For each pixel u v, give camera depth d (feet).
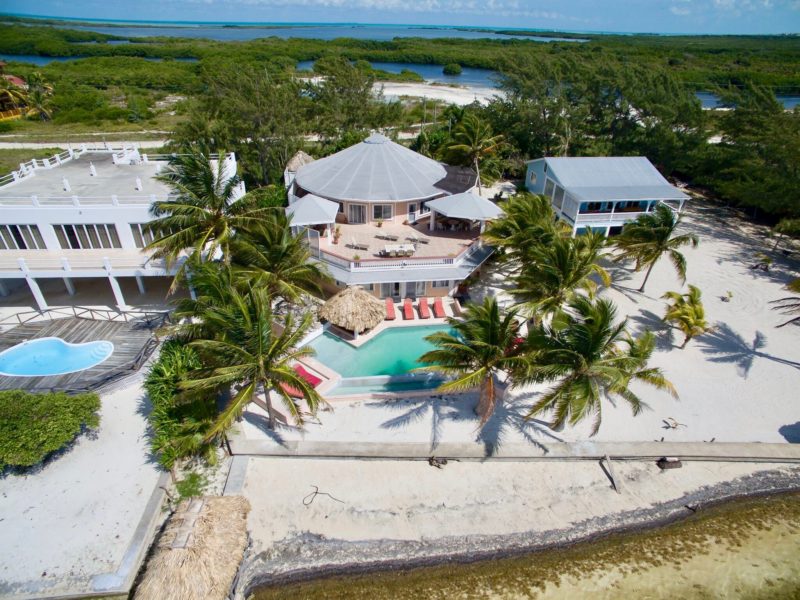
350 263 100.73
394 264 102.47
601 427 79.15
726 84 351.67
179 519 58.13
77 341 90.38
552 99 191.21
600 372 64.69
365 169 126.11
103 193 101.40
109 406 79.41
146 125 268.21
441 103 322.75
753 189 146.20
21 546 59.11
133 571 57.06
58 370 83.10
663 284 119.65
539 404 65.72
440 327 100.63
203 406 69.72
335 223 120.26
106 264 93.61
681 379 89.56
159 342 90.89
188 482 67.97
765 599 58.44
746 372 91.45
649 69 202.28
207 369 67.87
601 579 59.93
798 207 136.46
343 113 205.26
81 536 60.49
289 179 157.28
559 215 140.46
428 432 76.79
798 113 152.87
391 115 218.18
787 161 139.13
